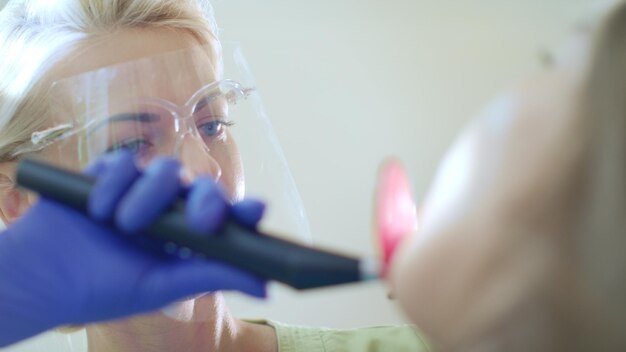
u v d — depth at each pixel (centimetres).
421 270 31
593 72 29
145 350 79
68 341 96
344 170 118
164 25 74
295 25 116
